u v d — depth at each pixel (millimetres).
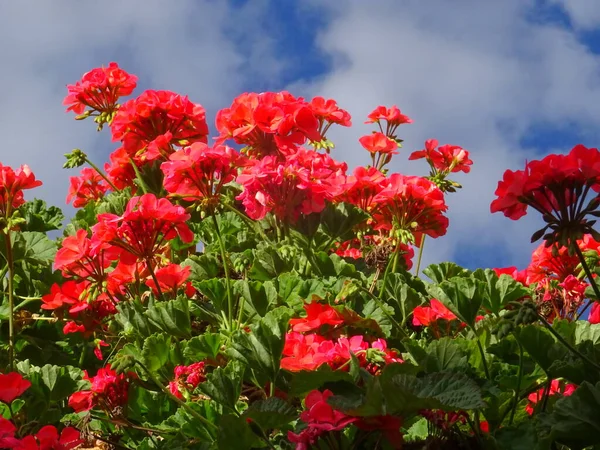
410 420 1092
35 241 1420
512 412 1105
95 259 1271
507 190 1037
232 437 1046
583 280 1325
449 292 1151
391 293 1331
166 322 1256
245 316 1297
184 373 1212
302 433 941
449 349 1087
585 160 1012
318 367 1082
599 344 1157
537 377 1118
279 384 1151
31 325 1402
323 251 1402
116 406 1199
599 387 1032
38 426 1209
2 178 1308
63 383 1218
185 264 1388
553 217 1032
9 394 1072
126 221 1240
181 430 1148
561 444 1083
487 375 1127
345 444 993
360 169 1410
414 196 1303
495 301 1206
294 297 1276
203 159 1284
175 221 1248
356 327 1171
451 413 1064
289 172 1321
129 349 1253
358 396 1016
